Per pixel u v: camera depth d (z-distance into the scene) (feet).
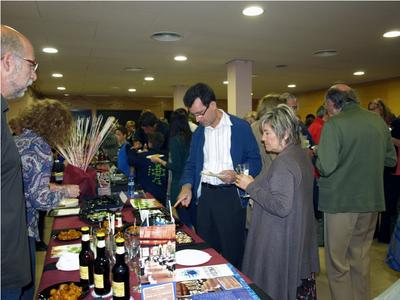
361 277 7.96
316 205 8.05
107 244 4.40
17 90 4.01
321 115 13.44
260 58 17.30
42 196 5.01
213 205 7.13
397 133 12.13
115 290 3.72
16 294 3.75
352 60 17.92
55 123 5.48
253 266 5.47
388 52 16.05
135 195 8.93
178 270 4.60
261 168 7.38
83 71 21.13
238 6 9.78
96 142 8.29
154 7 9.81
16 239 3.60
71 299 3.75
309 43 14.29
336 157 7.22
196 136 7.57
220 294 3.98
